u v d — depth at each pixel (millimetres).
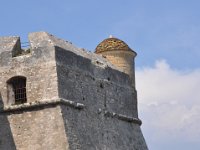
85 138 43094
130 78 54531
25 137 41375
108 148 46500
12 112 42250
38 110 41531
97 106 46469
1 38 44688
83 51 49812
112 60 54469
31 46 42656
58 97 41062
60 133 40406
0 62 43281
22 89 42844
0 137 42156
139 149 52219
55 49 41938
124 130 50500
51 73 41562
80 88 44250
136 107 54062
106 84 48688
